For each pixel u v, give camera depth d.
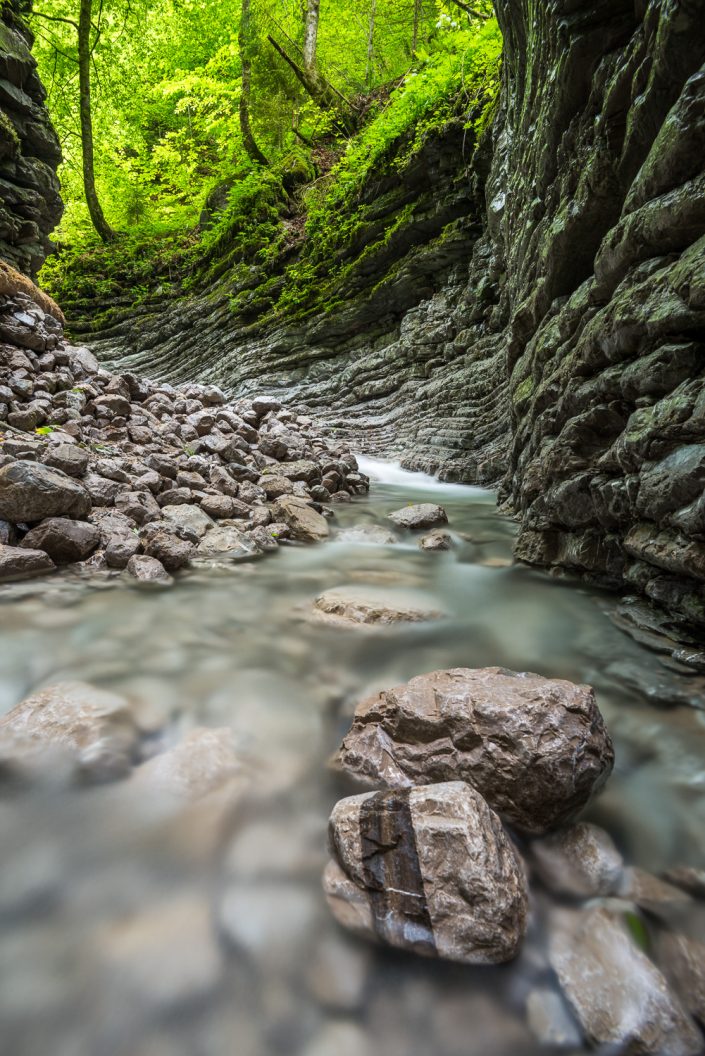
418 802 1.57
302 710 2.48
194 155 22.25
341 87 21.52
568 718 1.84
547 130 4.80
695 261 2.63
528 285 5.96
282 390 15.44
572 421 3.88
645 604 3.46
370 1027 1.24
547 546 4.57
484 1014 1.27
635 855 1.70
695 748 2.21
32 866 1.61
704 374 2.68
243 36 18.28
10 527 4.18
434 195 12.67
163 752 2.10
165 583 4.05
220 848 1.69
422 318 12.93
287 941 1.41
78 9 17.53
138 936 1.42
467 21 12.68
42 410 5.97
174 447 6.75
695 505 2.57
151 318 19.92
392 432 12.34
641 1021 1.22
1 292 7.21
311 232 16.06
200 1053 1.19
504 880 1.41
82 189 23.19
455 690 2.02
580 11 3.78
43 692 2.37
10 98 9.15
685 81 2.89
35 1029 1.22
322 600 3.74
